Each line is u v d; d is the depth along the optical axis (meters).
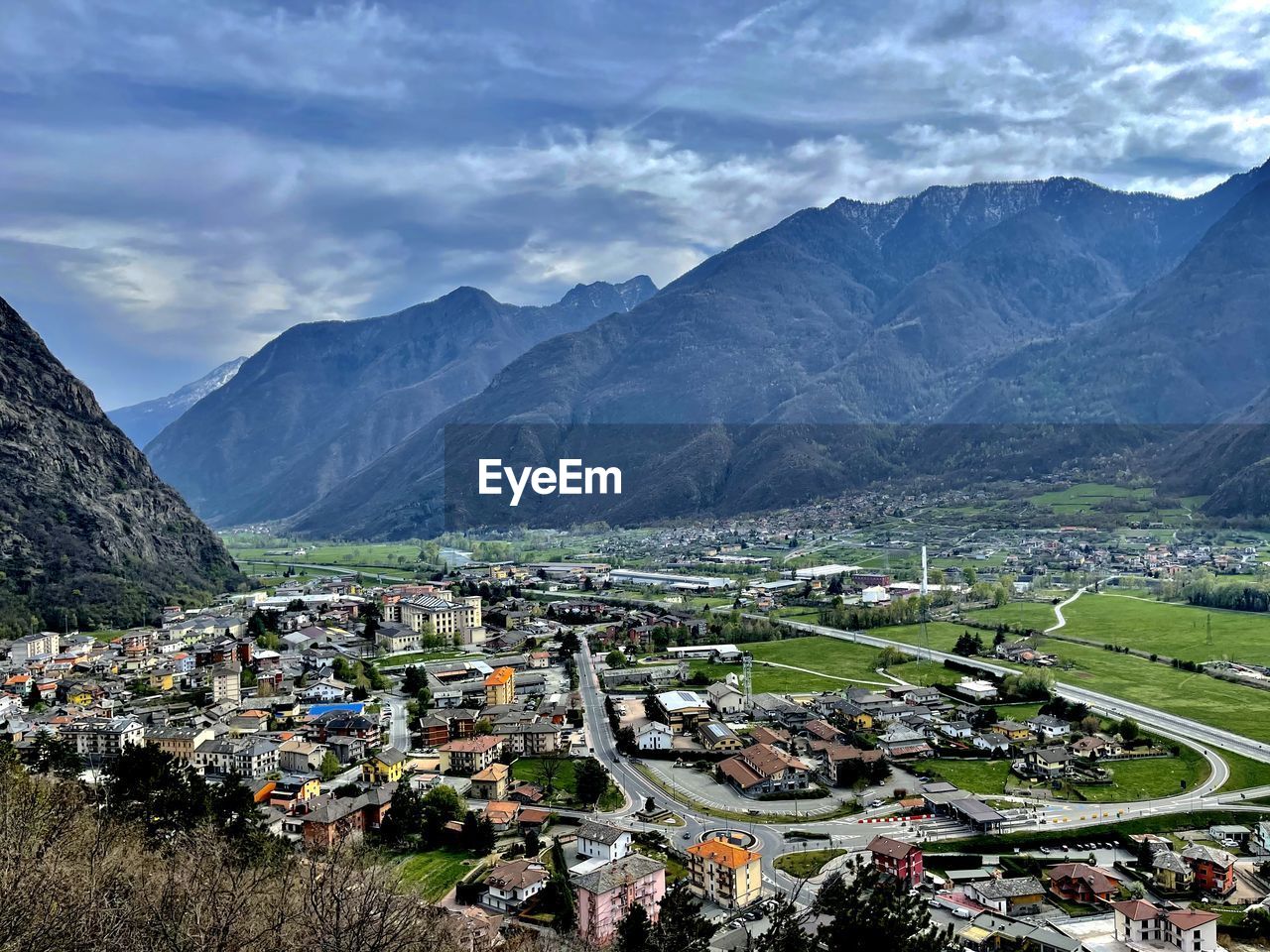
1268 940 142.38
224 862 109.06
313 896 72.44
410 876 161.75
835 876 124.75
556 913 145.88
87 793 157.62
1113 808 194.12
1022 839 178.75
